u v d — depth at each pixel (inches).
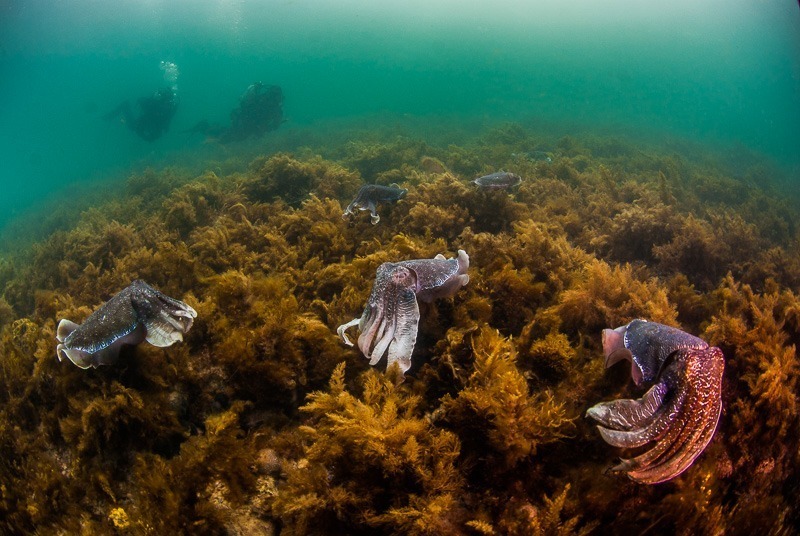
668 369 44.5
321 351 67.9
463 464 49.4
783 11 1268.5
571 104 967.0
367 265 87.7
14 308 125.6
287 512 45.6
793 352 60.5
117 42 1627.7
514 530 43.3
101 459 59.5
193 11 1437.0
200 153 430.6
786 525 51.4
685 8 1765.5
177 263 97.8
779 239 166.2
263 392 65.4
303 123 645.3
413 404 53.3
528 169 204.5
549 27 2345.0
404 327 58.9
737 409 57.1
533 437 48.6
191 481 52.4
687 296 81.7
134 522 49.5
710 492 46.0
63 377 64.7
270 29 2001.7
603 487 45.7
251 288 78.2
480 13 2044.8
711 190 222.4
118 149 604.1
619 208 147.9
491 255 93.7
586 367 61.2
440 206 120.7
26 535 55.0
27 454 62.5
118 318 62.4
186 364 67.2
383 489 47.1
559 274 88.5
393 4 1734.7
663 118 804.6
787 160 441.7
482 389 52.3
